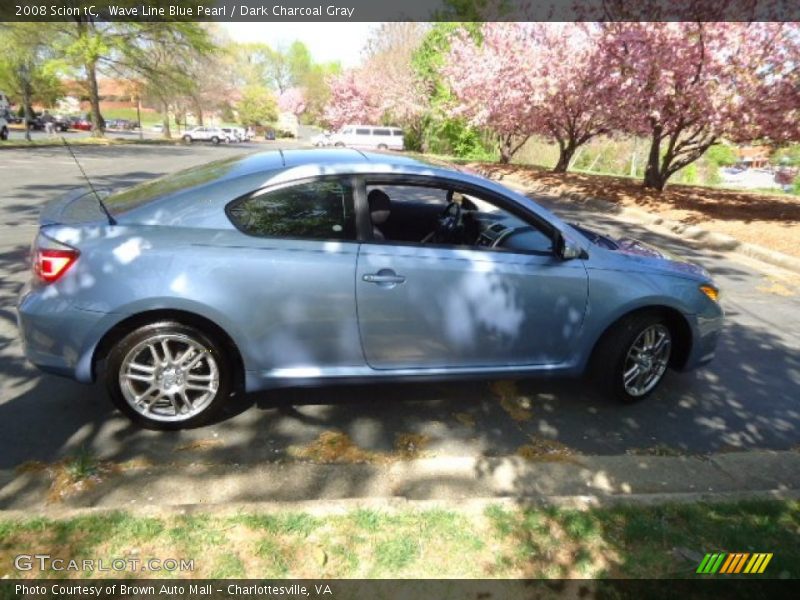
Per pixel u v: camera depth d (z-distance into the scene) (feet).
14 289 16.81
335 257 9.74
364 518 7.72
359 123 143.54
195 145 132.57
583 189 50.14
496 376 11.10
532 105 56.85
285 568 6.86
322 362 10.20
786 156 75.05
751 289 21.93
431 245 10.32
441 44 102.53
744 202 44.14
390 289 9.93
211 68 134.82
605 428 11.16
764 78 35.35
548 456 10.07
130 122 220.02
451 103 90.43
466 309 10.38
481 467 9.65
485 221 11.14
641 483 9.44
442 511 7.94
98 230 9.23
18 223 25.95
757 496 8.73
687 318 11.73
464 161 90.48
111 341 9.48
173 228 9.41
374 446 10.11
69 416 10.45
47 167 53.62
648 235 32.68
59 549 6.94
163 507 7.70
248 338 9.69
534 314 10.77
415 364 10.61
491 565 7.10
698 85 36.22
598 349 11.68
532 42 57.26
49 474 8.81
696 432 11.22
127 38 101.86
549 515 7.99
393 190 10.51
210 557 6.95
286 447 9.93
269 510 7.75
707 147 42.73
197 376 10.00
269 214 9.72
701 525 8.04
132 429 10.16
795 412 12.26
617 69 40.01
